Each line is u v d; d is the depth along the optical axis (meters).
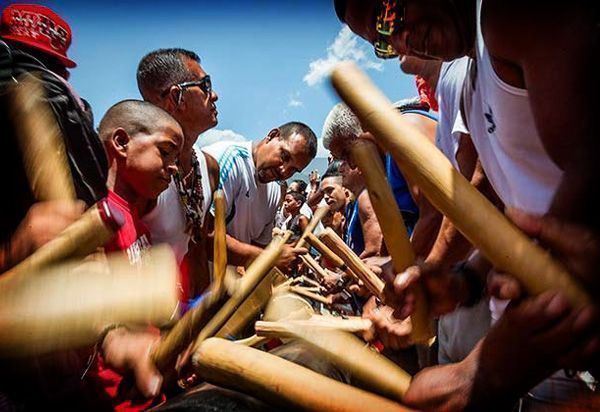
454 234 1.11
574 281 0.49
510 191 1.08
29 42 1.29
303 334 0.66
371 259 1.68
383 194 0.74
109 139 1.37
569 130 0.63
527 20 0.66
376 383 0.60
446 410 0.56
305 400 0.51
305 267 2.22
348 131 1.80
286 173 2.22
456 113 1.25
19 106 0.72
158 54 1.75
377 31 0.95
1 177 0.77
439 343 1.38
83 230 0.54
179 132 1.44
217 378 0.54
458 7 0.88
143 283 0.54
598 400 0.61
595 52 0.61
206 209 1.85
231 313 0.77
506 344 0.52
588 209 0.55
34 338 0.49
